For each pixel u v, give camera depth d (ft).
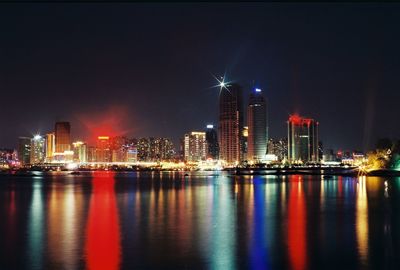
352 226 253.44
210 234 230.68
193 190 621.72
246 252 187.52
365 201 409.90
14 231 245.24
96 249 195.11
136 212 333.62
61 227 258.98
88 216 310.86
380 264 166.91
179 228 251.60
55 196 520.01
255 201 424.46
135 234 231.91
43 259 177.78
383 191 545.44
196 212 330.54
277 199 446.60
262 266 166.09
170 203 409.69
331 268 162.40
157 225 263.29
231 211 336.08
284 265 166.81
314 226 254.68
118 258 178.60
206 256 181.16
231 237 221.66
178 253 186.80
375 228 245.65
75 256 182.29
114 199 464.24
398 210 332.80
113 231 242.17
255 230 242.99
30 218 302.25
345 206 365.20
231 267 164.96
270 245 201.05
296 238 217.56
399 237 216.95
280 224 264.11
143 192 584.40
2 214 328.08
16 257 181.16
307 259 174.81
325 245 199.52
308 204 387.96
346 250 189.06
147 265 168.45
